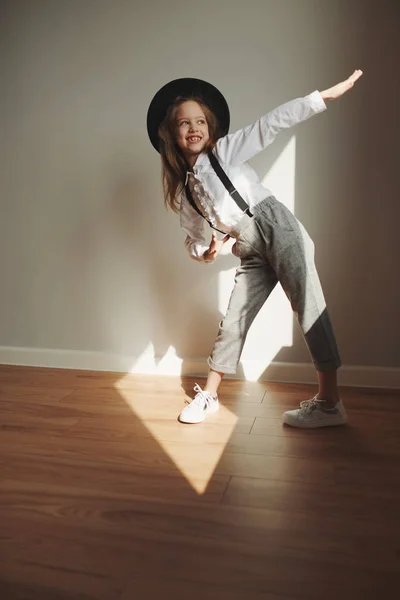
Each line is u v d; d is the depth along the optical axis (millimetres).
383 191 2404
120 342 2760
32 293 2826
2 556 1282
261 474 1674
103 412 2193
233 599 1135
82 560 1265
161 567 1238
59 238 2750
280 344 2600
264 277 2107
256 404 2293
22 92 2678
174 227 2619
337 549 1299
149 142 2580
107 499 1533
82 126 2635
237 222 2018
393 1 2303
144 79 2541
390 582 1185
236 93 2475
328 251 2486
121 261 2699
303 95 2426
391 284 2455
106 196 2666
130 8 2518
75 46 2594
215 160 1969
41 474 1679
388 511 1461
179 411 2209
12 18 2641
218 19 2449
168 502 1516
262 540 1337
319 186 2451
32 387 2510
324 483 1615
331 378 2041
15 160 2734
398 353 2490
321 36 2375
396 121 2354
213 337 2662
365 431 2002
